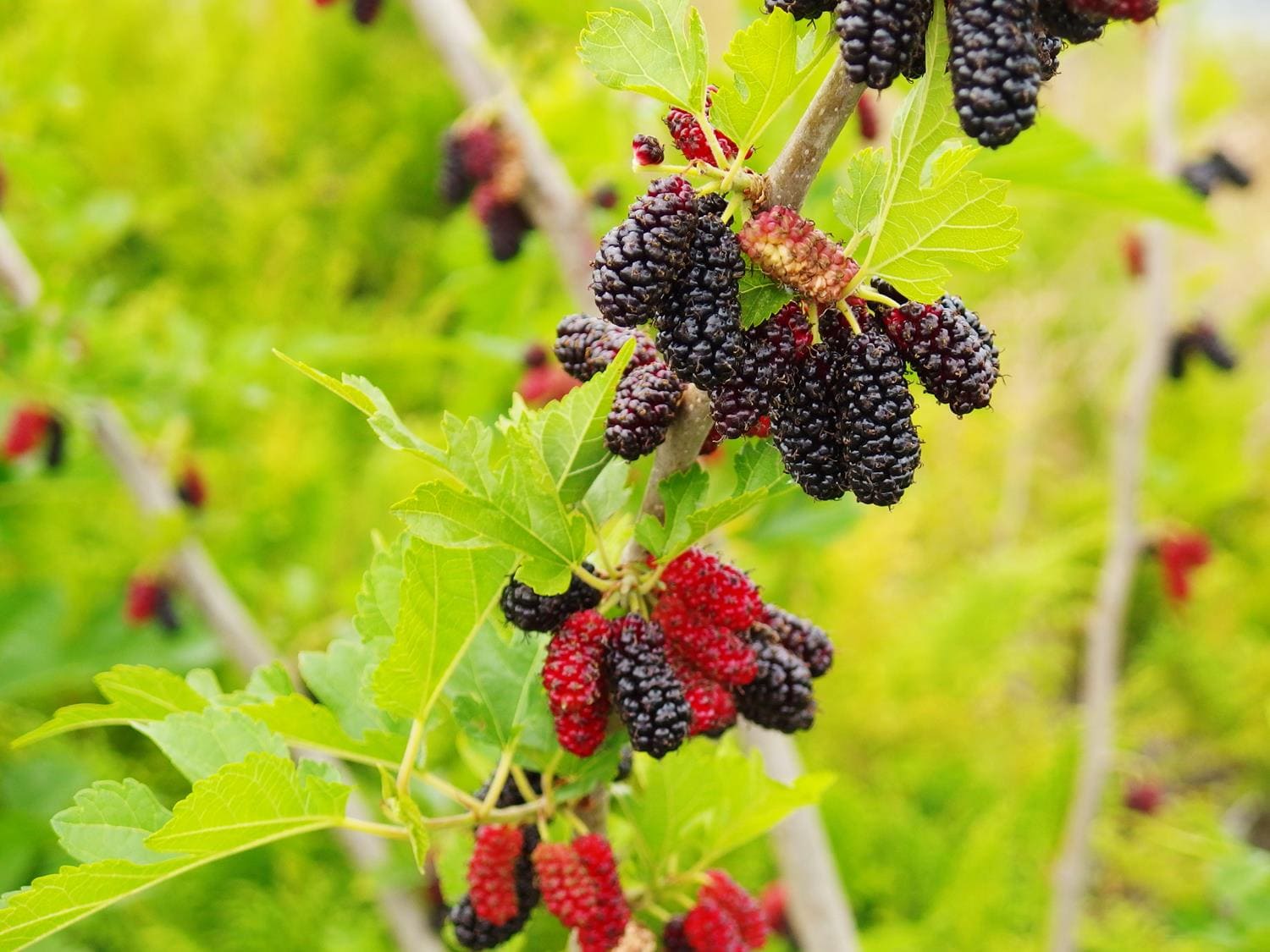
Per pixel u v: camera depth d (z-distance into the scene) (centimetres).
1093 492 141
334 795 31
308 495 110
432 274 150
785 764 53
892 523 117
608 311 27
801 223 27
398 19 165
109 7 147
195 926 92
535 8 61
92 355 71
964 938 90
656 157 29
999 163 53
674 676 31
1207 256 173
